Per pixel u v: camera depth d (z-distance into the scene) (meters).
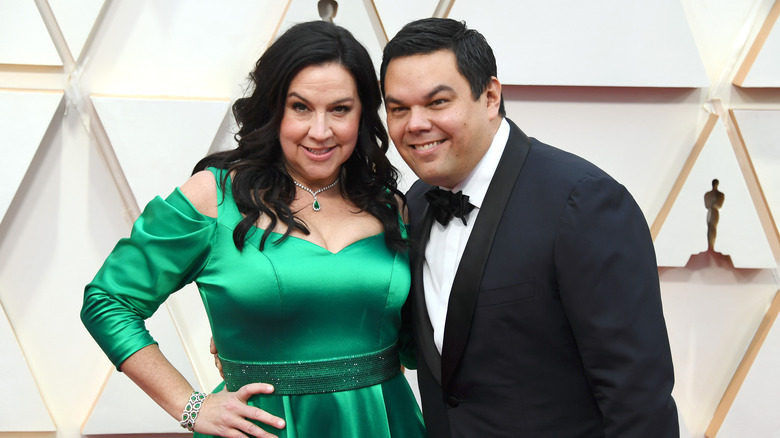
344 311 1.39
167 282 1.36
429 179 1.37
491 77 1.35
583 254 1.25
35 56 2.08
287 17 2.12
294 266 1.36
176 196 1.39
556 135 2.22
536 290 1.30
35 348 2.24
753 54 2.16
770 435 2.27
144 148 2.12
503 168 1.36
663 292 2.31
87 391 2.28
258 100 1.42
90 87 2.14
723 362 2.32
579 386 1.34
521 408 1.34
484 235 1.33
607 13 2.13
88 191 2.19
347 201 1.52
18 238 2.19
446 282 1.40
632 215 1.30
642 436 1.24
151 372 1.35
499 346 1.33
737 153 2.23
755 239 2.21
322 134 1.36
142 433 2.28
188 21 2.14
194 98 2.15
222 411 1.33
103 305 1.36
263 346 1.38
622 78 2.15
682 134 2.23
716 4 2.20
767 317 2.27
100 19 2.12
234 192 1.39
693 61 2.14
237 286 1.35
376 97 1.46
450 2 2.17
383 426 1.41
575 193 1.28
